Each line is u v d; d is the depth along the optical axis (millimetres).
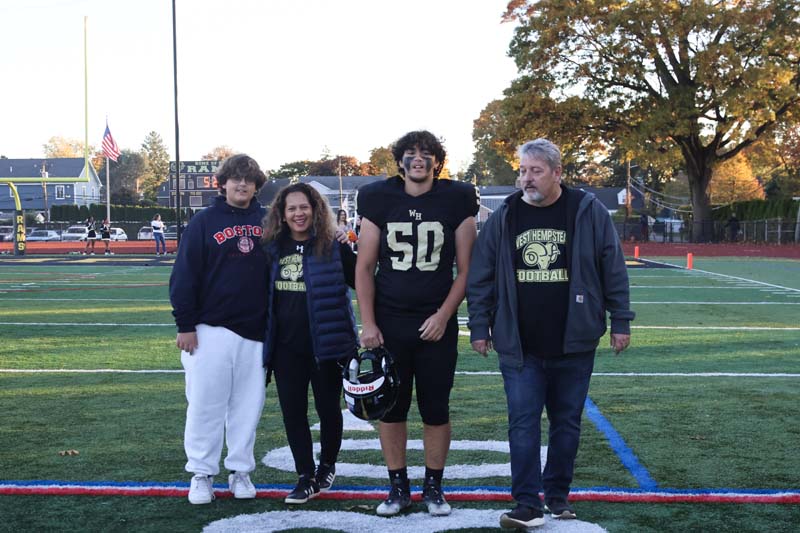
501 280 4148
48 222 56812
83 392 7277
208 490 4430
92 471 4949
